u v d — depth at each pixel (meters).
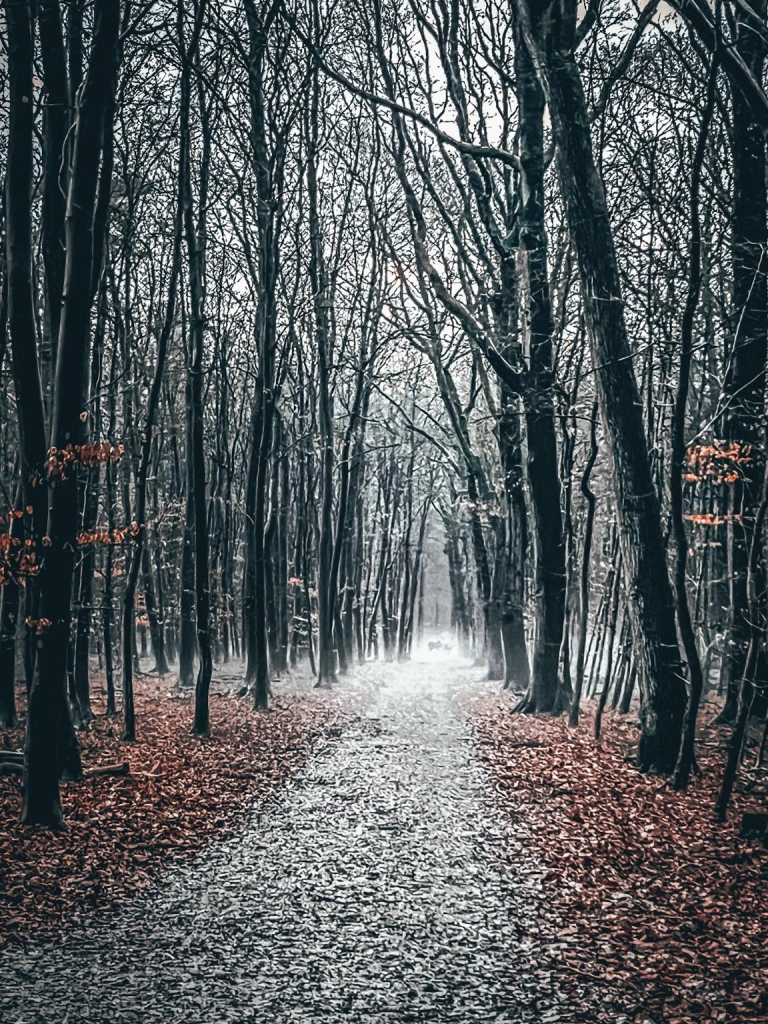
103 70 11.47
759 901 9.40
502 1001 7.21
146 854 10.79
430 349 29.28
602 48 19.00
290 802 13.58
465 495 31.64
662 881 10.04
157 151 20.33
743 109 16.78
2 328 17.03
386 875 10.23
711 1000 7.25
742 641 18.14
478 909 9.23
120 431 30.03
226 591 35.59
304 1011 6.93
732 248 16.17
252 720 21.62
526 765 15.93
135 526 17.38
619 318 15.28
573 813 12.74
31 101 11.67
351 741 18.86
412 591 54.28
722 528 25.28
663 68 18.33
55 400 11.43
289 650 38.47
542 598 22.00
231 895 9.50
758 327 16.95
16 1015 6.74
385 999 7.18
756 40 16.62
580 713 22.12
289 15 20.69
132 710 18.62
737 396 17.00
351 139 31.44
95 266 13.73
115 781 14.30
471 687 29.20
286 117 23.97
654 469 21.78
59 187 14.51
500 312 24.72
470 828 12.13
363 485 44.41
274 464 31.56
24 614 15.97
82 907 9.03
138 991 7.20
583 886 9.91
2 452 27.23
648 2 15.79
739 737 12.23
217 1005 6.98
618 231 17.83
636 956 8.11
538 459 21.58
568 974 7.72
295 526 44.25
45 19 13.12
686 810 12.72
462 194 26.23
